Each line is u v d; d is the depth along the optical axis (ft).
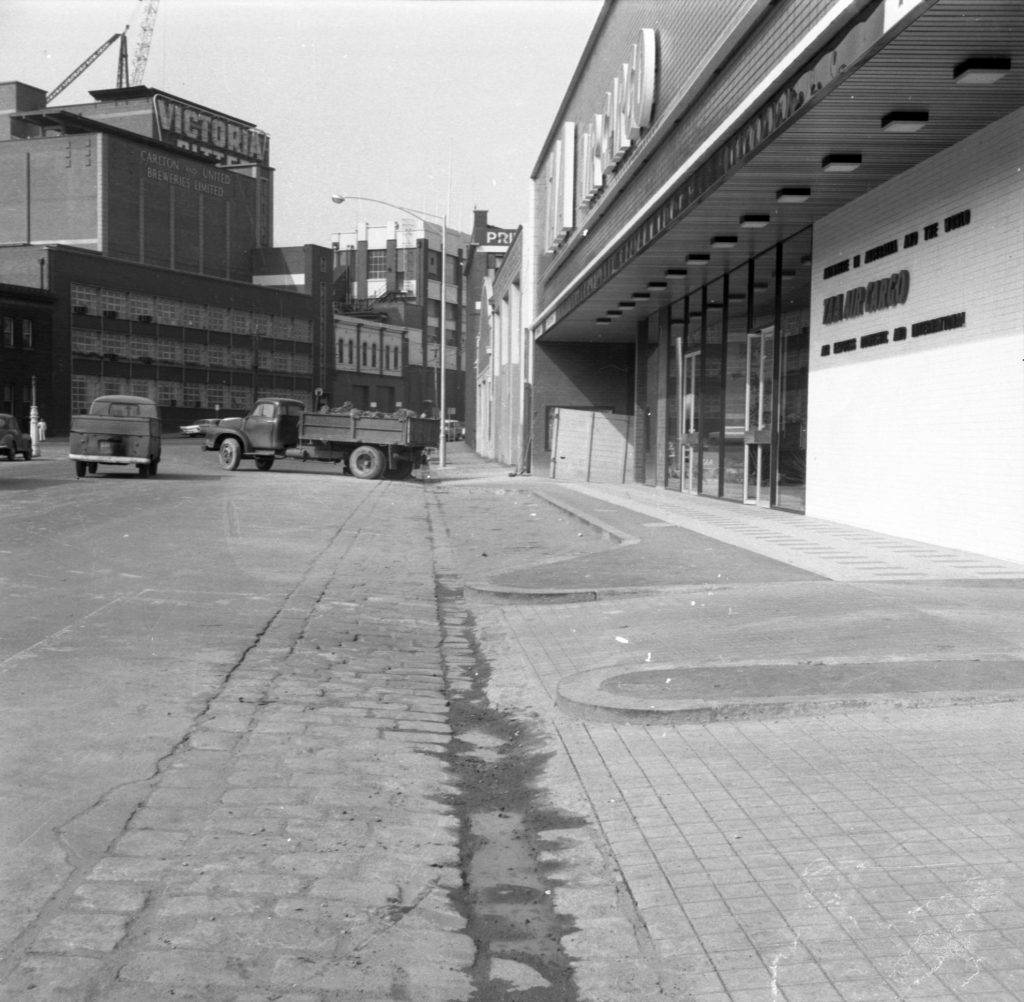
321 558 47.85
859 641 26.09
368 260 424.87
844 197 51.85
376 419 112.27
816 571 38.52
